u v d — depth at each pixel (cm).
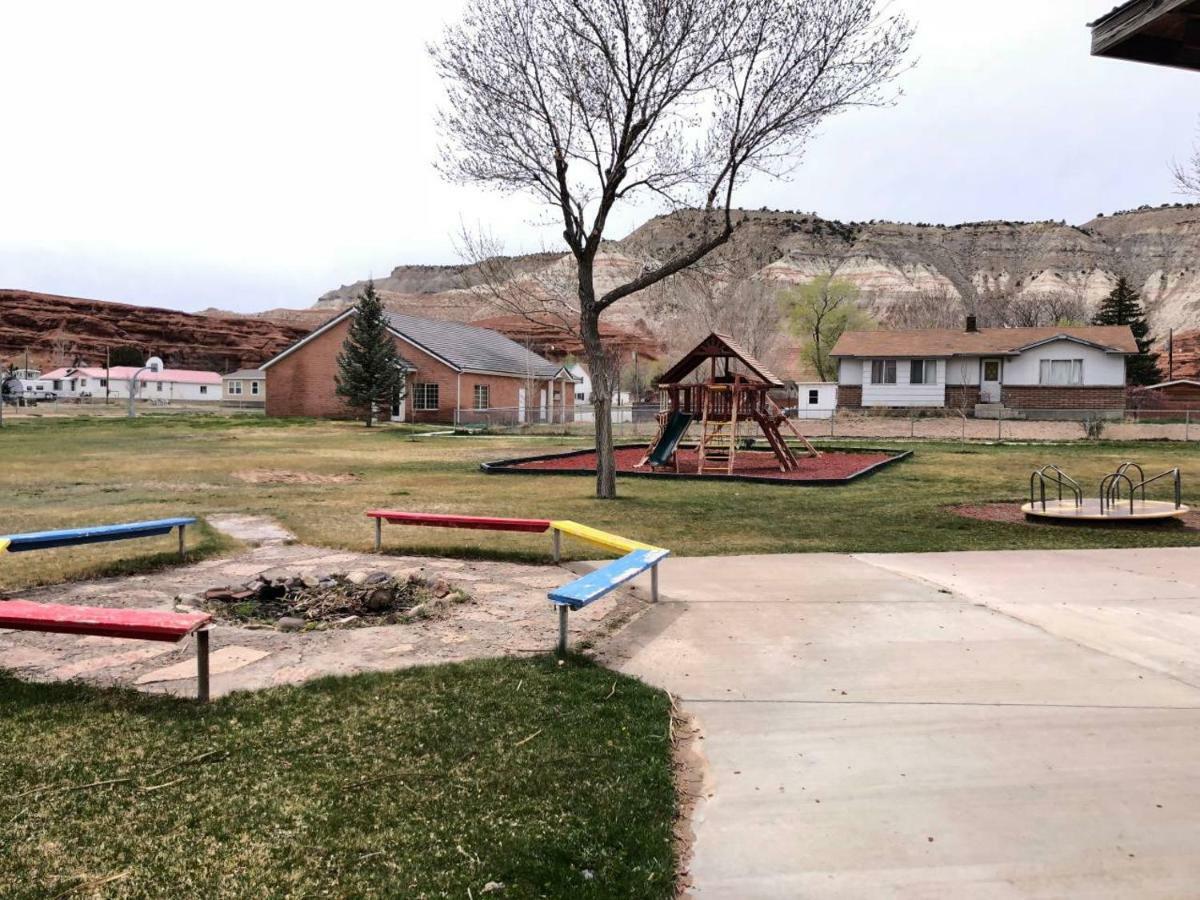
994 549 854
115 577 716
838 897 254
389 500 1271
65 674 459
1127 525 998
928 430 3375
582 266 1270
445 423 4153
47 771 337
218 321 14800
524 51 1178
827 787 328
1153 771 335
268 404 4688
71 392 9462
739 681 451
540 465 1927
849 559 797
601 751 356
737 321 5419
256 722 388
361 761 347
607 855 276
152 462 1956
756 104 1150
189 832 290
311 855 275
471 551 827
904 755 356
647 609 606
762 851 282
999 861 273
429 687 434
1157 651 490
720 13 1114
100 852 277
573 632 547
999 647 502
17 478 1577
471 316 15050
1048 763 345
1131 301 6494
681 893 258
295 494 1355
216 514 1110
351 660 488
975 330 4334
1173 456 2166
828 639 526
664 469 1853
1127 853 276
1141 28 356
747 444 2552
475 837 287
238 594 645
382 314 3928
